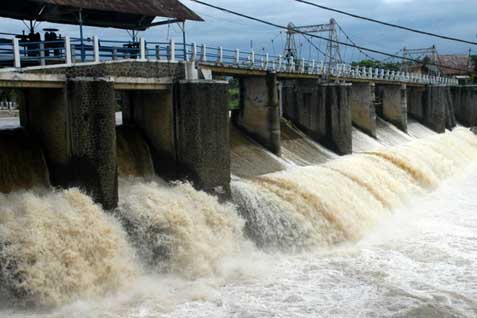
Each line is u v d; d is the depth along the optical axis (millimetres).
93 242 21859
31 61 25172
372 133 58469
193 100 28000
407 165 46125
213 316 20516
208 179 28922
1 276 19828
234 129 41656
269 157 39438
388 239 31438
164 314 20391
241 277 24531
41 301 19797
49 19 29375
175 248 24203
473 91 88500
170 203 25469
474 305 22016
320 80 49156
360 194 36000
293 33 55156
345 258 27781
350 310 21391
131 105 31188
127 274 22484
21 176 24797
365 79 57688
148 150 30062
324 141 48125
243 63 38969
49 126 25703
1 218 20594
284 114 50469
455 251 28734
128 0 29391
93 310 20266
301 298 22438
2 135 26328
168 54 29906
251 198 29688
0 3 26734
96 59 25594
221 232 26859
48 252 20375
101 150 23812
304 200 31156
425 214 37969
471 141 75000
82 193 23406
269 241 28906
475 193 45156
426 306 21750
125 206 24625
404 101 67000
